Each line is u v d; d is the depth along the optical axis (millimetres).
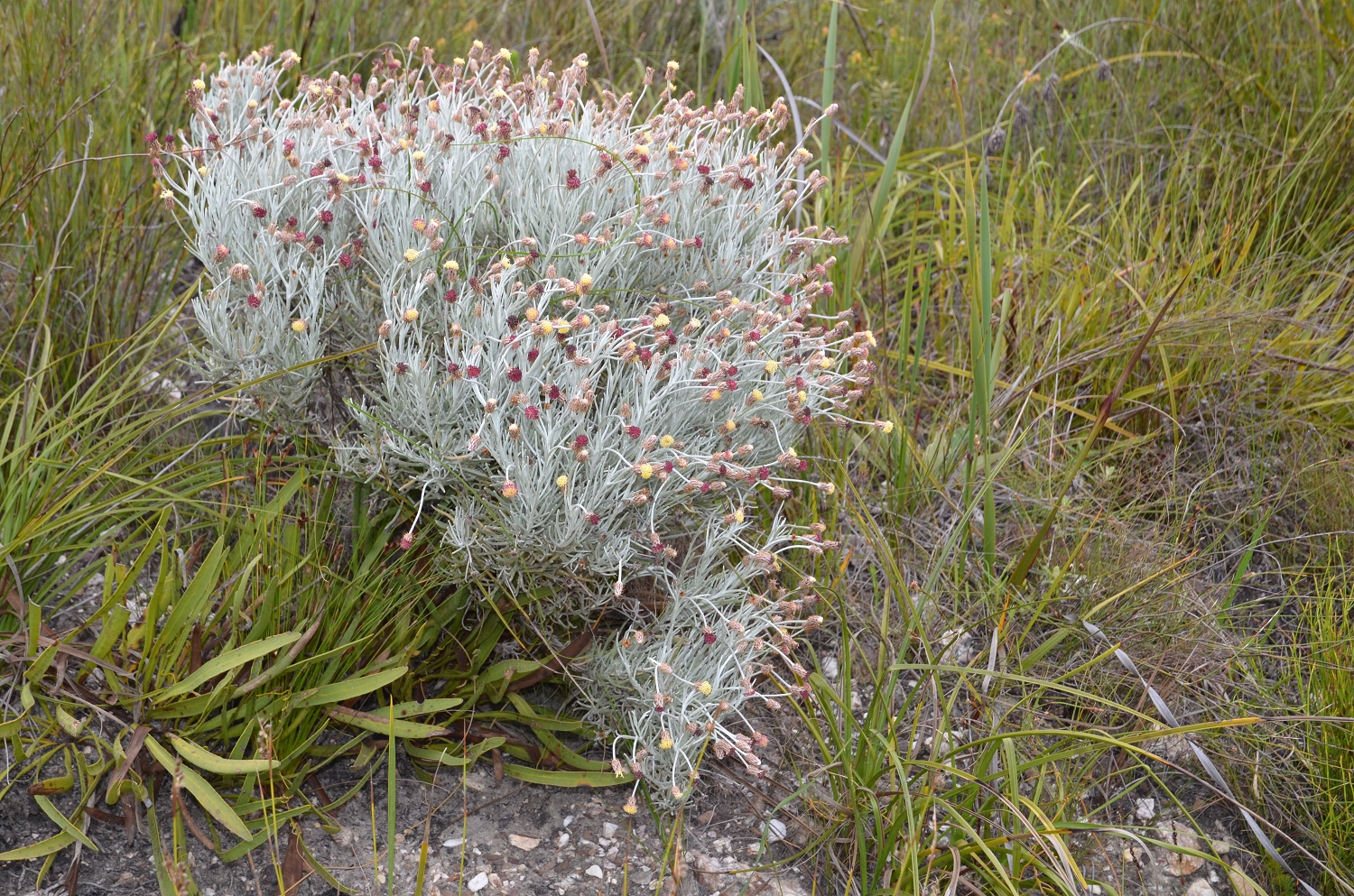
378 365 2275
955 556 2730
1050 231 3549
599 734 2420
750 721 2541
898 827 2168
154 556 2586
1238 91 3961
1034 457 3059
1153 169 4004
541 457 2092
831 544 2350
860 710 2555
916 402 3203
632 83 4141
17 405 2418
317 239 2303
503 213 2486
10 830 2051
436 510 2305
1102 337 3180
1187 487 3045
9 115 2928
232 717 2162
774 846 2311
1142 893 2340
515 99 2580
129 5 3393
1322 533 2805
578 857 2244
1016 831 2244
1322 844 2348
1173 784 2516
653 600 2531
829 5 4492
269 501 2453
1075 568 2775
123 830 2107
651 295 2479
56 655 2139
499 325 2176
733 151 2816
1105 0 4320
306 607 2260
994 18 4379
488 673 2365
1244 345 3197
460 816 2287
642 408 2150
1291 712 2488
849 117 4223
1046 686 2250
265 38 3607
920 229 3924
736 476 2211
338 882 2105
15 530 2258
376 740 2344
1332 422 3123
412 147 2408
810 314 2646
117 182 2953
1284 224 3709
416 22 3934
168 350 2895
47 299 2584
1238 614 2809
